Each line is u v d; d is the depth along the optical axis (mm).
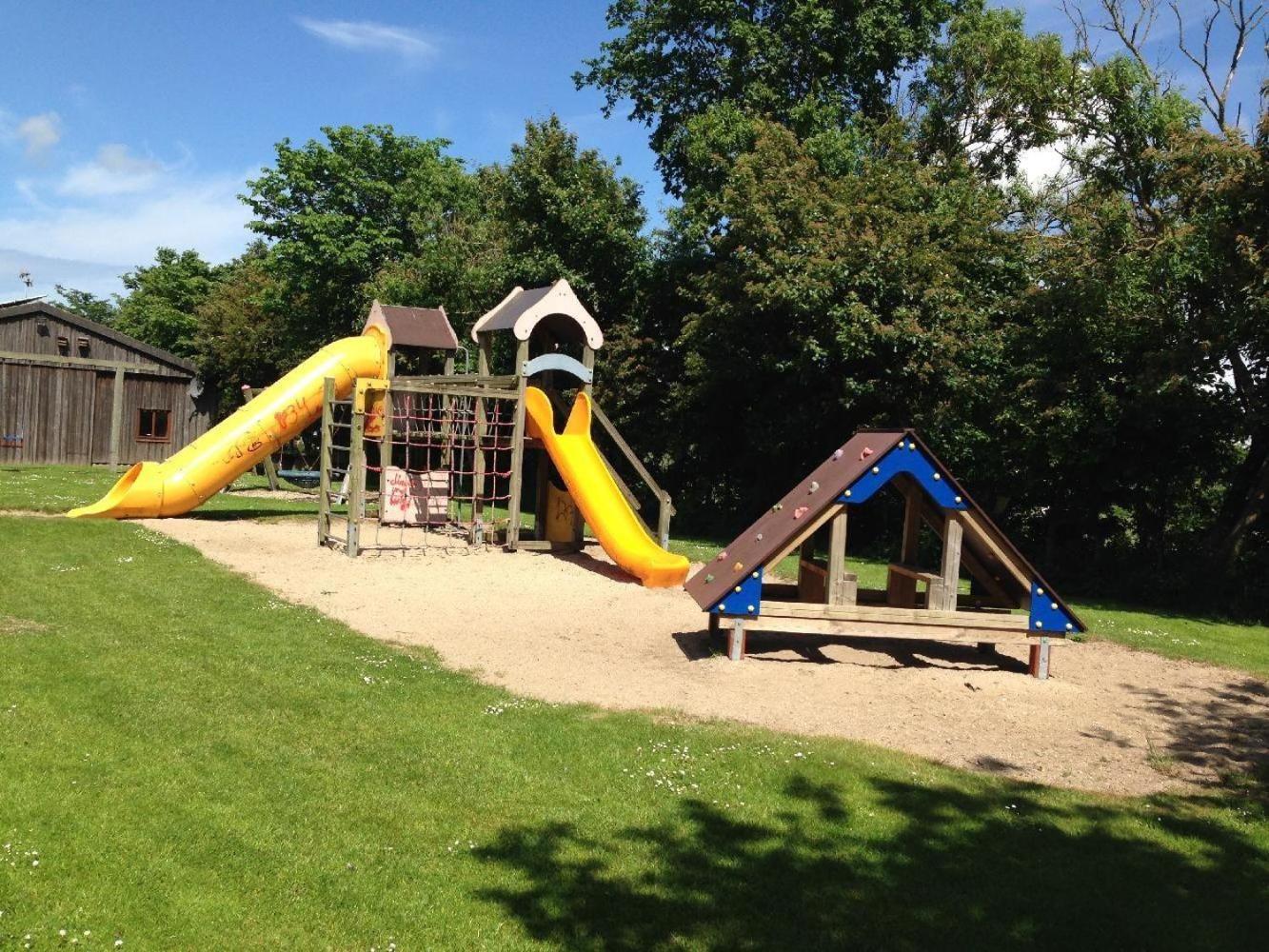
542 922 4488
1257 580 17031
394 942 4258
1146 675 10234
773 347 21375
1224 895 5074
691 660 9664
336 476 29188
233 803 5480
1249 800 6566
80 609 9953
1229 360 16531
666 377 26328
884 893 4914
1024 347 18391
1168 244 16375
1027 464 18250
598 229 26188
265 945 4164
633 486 28719
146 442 30844
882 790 6320
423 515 19438
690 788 6191
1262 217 15414
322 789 5785
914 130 29547
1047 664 9617
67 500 18734
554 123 26844
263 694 7543
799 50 26297
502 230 29344
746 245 21109
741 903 4742
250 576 12945
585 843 5320
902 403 20453
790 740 7215
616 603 12664
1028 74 26406
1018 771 6914
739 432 24797
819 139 22562
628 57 28969
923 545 20078
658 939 4391
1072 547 19469
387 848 5109
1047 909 4812
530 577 14438
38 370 28625
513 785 6062
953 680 9328
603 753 6727
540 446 18156
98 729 6426
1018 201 27312
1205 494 19312
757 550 9766
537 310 17094
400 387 16141
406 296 30672
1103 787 6688
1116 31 25562
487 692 8148
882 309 19609
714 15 27109
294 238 36062
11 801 5230
